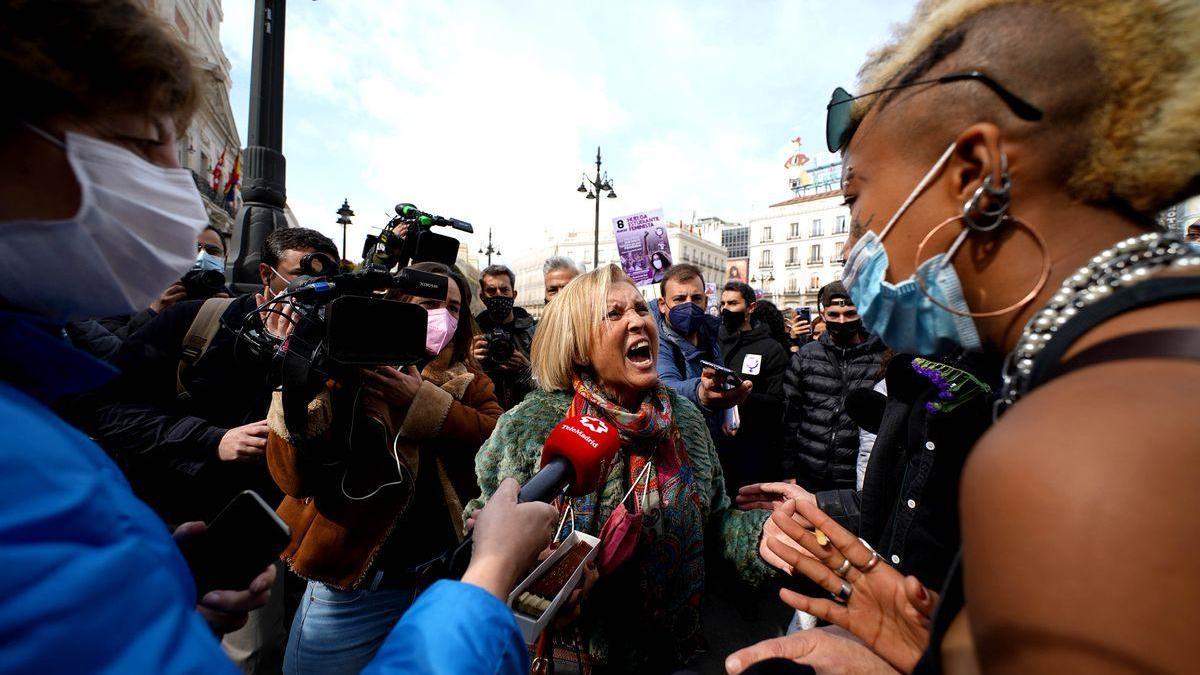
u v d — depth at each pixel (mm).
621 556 1282
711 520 1664
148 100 557
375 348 1371
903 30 627
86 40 492
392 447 1619
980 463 371
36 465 420
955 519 1082
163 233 622
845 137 687
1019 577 320
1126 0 466
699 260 59906
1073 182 485
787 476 3551
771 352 3928
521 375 3111
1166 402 308
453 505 1808
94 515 440
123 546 451
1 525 383
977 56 517
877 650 796
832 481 3311
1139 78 454
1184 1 442
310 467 1530
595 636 1381
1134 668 269
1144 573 274
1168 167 438
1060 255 494
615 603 1390
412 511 1749
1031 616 310
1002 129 501
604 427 1128
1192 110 431
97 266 555
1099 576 286
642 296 1600
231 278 4219
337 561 1583
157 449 1846
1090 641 283
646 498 1422
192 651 458
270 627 2143
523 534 781
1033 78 486
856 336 3369
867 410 1800
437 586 667
